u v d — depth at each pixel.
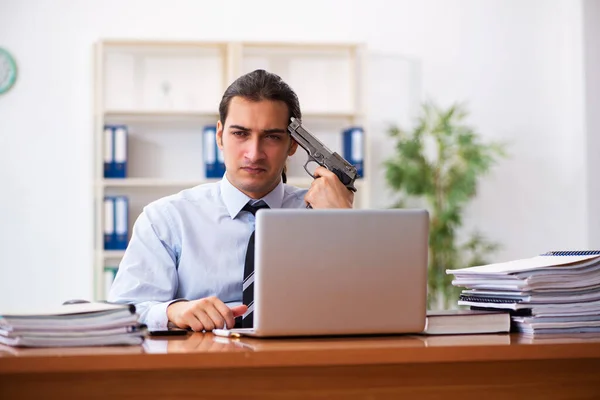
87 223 4.86
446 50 5.17
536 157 5.24
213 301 1.97
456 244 5.16
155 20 4.95
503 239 5.21
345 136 4.92
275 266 1.63
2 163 4.80
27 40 4.82
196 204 2.56
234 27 5.03
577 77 5.22
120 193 4.87
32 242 4.81
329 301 1.65
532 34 5.25
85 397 1.40
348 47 4.98
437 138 4.91
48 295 4.82
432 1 5.16
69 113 4.86
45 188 4.82
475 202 5.20
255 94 2.35
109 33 4.91
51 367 1.36
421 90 5.14
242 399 1.44
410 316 1.69
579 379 1.60
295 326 1.64
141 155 4.89
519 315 1.80
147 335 1.81
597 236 5.18
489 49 5.20
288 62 5.05
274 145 2.39
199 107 4.95
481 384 1.54
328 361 1.44
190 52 4.93
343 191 2.41
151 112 4.70
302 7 5.08
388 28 5.13
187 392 1.42
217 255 2.51
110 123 4.88
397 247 1.68
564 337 1.70
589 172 5.18
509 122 5.22
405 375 1.51
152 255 2.46
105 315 1.54
